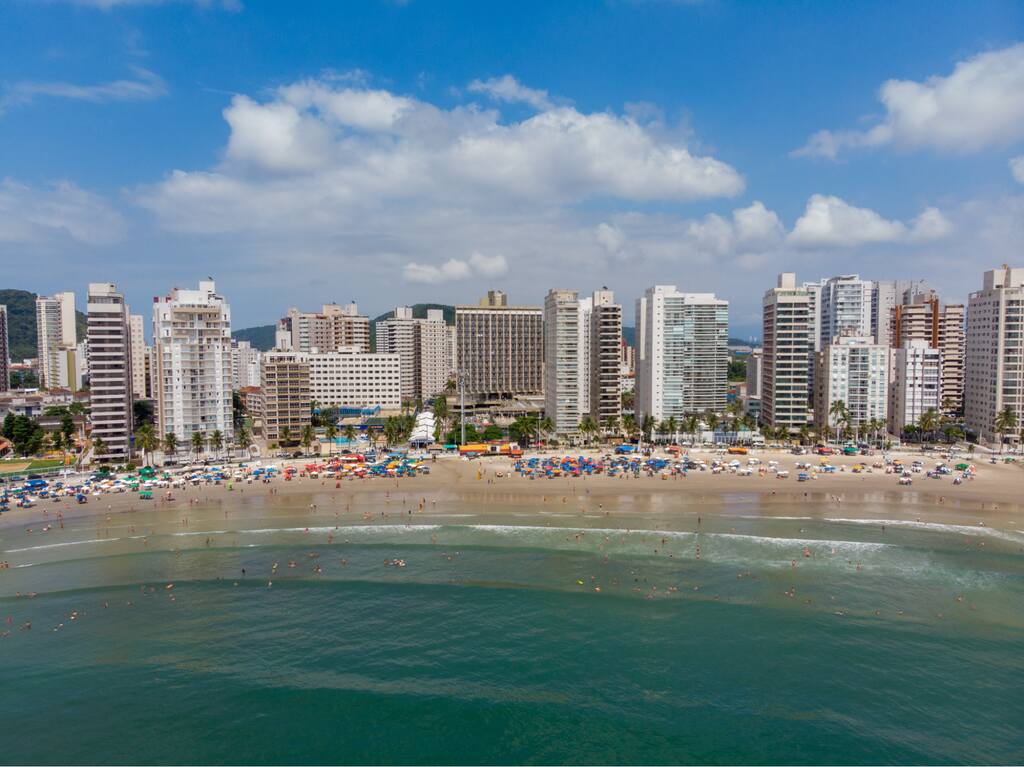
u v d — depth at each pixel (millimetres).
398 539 134250
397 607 103562
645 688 82188
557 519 146625
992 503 158750
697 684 82750
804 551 124562
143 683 84125
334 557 124500
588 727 75250
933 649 89500
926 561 119250
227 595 108375
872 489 173375
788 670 85312
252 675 85812
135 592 109688
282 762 70562
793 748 71375
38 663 88625
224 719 77312
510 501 163250
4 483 184875
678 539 132000
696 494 168875
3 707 79500
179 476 186125
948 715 76312
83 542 133500
